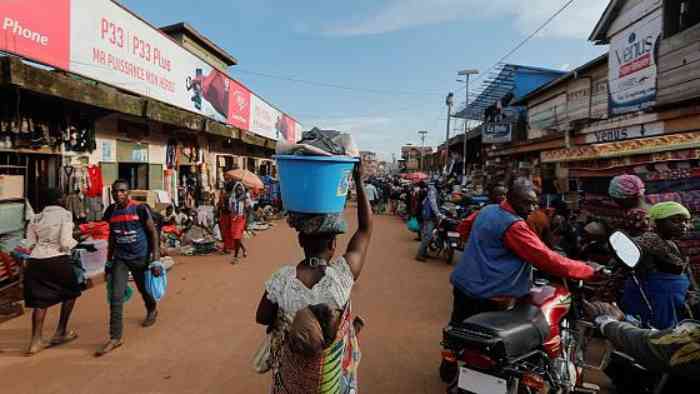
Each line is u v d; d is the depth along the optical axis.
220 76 14.91
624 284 3.70
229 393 3.86
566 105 13.95
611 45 10.29
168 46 11.19
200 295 6.89
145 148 10.97
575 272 3.25
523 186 3.55
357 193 2.23
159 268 5.28
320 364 1.85
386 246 12.19
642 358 2.29
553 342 3.15
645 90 8.95
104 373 4.21
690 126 6.80
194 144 13.98
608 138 8.80
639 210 4.06
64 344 4.91
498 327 2.84
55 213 4.78
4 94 6.75
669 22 8.20
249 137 17.14
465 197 13.65
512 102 18.17
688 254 5.14
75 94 6.93
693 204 5.26
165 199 10.43
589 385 3.62
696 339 2.09
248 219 14.99
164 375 4.18
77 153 8.42
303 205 1.97
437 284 7.82
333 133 2.16
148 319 5.51
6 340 4.98
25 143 7.12
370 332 5.38
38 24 6.72
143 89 10.01
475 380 2.80
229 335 5.20
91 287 7.16
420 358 4.64
